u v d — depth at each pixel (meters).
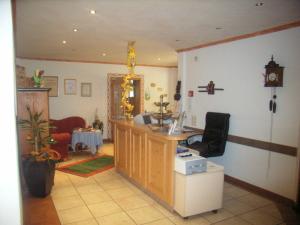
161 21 3.14
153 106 8.05
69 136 5.58
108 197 3.45
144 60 6.85
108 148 6.66
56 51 5.42
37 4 2.54
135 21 3.15
